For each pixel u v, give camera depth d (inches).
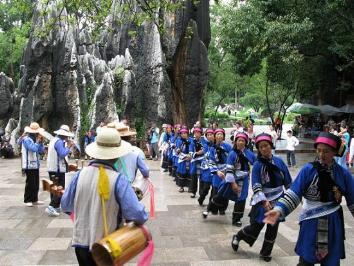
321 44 973.2
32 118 888.3
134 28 1037.8
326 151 162.2
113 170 148.6
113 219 144.6
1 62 1453.0
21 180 558.3
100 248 129.8
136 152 231.1
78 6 422.3
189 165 452.1
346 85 1200.8
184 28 901.8
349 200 164.9
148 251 141.2
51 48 880.9
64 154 344.5
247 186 301.7
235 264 227.3
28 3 510.6
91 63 943.7
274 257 239.0
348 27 860.6
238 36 906.7
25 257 240.8
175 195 438.3
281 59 900.6
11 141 904.3
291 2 882.1
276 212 161.8
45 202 402.9
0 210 366.9
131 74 944.9
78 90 898.1
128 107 931.3
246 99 2442.2
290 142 710.5
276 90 1421.0
